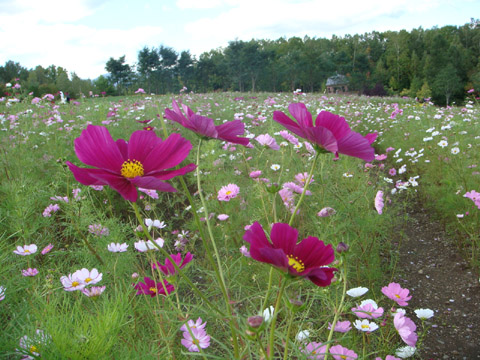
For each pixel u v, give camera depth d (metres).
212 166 4.20
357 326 1.52
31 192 3.05
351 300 2.43
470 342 2.36
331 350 1.22
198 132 1.00
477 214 3.63
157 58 70.12
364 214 3.02
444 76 55.34
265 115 8.45
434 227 4.07
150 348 1.55
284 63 72.19
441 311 2.69
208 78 78.38
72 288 1.50
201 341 1.35
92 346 1.16
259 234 0.89
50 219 2.91
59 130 5.78
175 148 0.96
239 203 3.57
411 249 3.62
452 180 4.39
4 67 61.97
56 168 4.01
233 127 1.04
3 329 1.43
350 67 75.94
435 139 6.54
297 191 2.30
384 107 13.72
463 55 62.25
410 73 72.75
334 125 1.06
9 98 8.14
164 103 10.73
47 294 1.71
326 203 3.07
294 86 75.81
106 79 66.81
